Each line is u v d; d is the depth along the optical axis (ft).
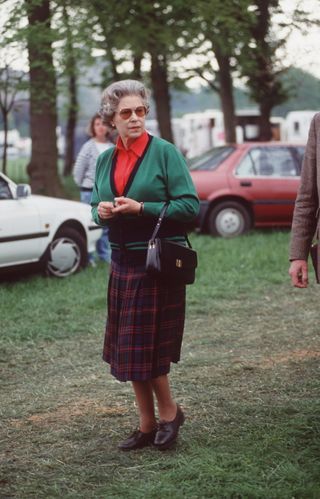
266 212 48.21
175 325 14.30
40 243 33.32
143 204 13.71
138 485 12.94
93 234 35.94
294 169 48.93
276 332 24.76
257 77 72.84
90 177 35.70
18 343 24.00
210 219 48.08
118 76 67.87
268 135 77.82
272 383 18.93
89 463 14.29
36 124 59.57
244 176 48.26
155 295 14.02
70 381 20.03
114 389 19.16
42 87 51.93
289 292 31.30
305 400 17.31
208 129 141.28
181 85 70.13
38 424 16.71
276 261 37.55
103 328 25.68
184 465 13.58
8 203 32.37
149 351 13.99
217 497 12.30
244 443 14.61
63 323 26.30
